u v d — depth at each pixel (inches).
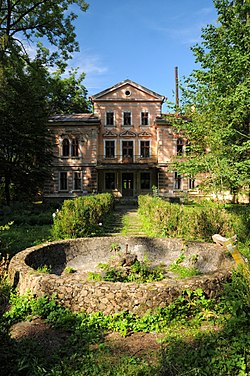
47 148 984.3
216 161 471.8
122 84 1359.5
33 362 140.9
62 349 156.7
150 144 1360.7
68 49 999.0
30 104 891.4
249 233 384.5
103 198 738.8
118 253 318.3
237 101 432.1
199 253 315.6
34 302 200.2
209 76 476.4
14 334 172.9
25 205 866.8
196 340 158.6
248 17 528.1
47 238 420.2
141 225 608.7
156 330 176.1
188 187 1268.5
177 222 423.2
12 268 240.1
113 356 148.6
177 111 560.4
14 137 863.1
